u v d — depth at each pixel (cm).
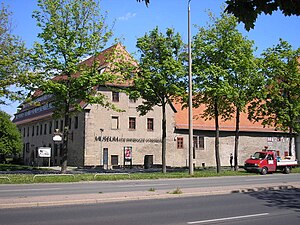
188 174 2756
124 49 3216
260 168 3247
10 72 2594
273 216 1055
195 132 4991
